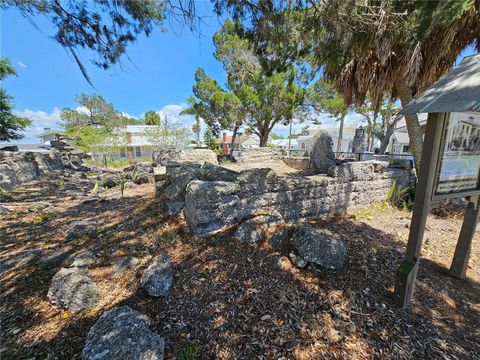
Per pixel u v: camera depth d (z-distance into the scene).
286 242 2.64
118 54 2.95
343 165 3.88
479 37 3.04
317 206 3.60
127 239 2.89
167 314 1.79
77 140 11.22
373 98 3.97
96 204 4.59
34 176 7.37
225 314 1.79
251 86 12.79
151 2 2.51
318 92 12.39
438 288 2.16
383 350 1.53
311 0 2.51
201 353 1.50
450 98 1.55
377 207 4.32
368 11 2.41
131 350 1.36
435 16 2.08
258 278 2.14
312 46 3.26
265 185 3.10
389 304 1.92
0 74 9.29
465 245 2.25
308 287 2.06
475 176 2.04
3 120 10.53
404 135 17.27
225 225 2.87
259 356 1.49
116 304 1.91
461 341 1.61
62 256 2.56
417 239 1.84
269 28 2.98
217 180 3.20
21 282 2.21
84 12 2.57
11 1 2.23
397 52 3.28
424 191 1.80
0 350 1.54
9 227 3.48
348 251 2.62
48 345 1.58
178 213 3.33
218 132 14.61
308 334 1.63
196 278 2.15
